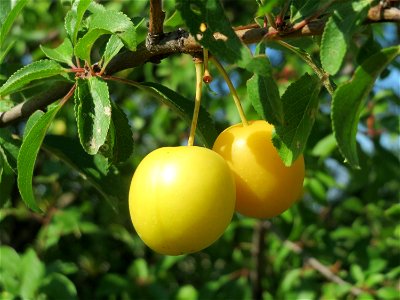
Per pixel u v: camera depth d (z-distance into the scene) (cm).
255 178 14
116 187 20
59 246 44
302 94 14
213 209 13
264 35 13
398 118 33
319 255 35
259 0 14
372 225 41
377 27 30
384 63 12
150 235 14
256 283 36
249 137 15
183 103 17
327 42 12
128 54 15
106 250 45
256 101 13
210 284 36
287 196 15
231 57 12
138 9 29
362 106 12
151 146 45
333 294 32
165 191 13
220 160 14
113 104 16
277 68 31
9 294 29
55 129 35
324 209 42
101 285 35
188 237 14
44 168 32
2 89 15
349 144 12
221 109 36
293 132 14
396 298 30
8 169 19
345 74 30
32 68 15
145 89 16
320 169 32
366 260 34
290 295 33
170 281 39
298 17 13
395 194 49
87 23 16
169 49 14
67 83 17
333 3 13
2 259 30
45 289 29
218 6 12
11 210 35
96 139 14
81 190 40
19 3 16
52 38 36
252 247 37
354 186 34
